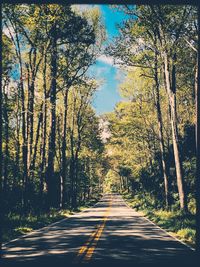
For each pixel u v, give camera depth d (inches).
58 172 2194.9
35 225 973.8
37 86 1498.5
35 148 1346.0
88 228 957.2
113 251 566.9
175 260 485.7
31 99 1238.3
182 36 1002.7
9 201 1499.8
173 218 1069.8
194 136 1560.0
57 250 577.6
